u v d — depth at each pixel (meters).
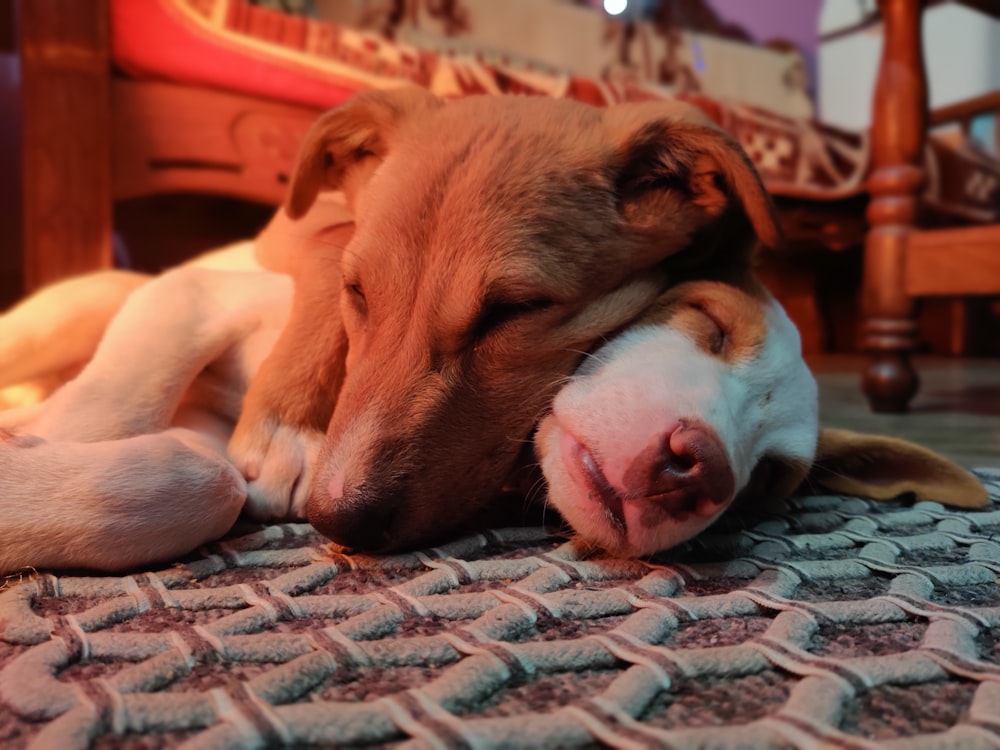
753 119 1.07
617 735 0.16
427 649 0.20
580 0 1.59
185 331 0.34
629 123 0.32
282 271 0.40
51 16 0.66
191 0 0.71
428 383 0.28
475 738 0.15
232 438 0.33
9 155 1.05
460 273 0.28
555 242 0.29
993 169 1.36
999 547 0.31
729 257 0.36
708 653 0.19
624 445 0.27
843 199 1.17
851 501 0.39
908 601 0.24
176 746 0.15
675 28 1.67
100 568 0.25
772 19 1.78
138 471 0.26
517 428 0.30
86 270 0.69
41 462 0.25
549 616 0.22
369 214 0.30
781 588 0.25
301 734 0.16
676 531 0.27
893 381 0.78
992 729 0.16
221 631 0.21
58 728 0.15
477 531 0.31
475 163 0.30
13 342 0.38
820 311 1.59
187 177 0.73
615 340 0.31
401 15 1.41
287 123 0.76
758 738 0.16
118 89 0.70
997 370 1.30
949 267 0.74
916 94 0.77
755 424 0.31
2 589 0.23
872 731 0.17
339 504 0.26
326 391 0.33
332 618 0.22
